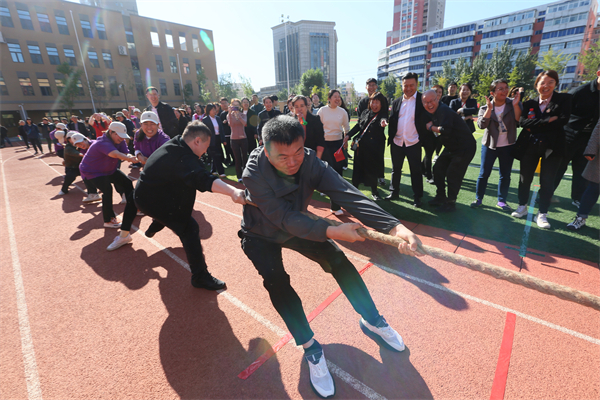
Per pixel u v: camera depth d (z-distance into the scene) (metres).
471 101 6.25
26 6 31.00
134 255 3.69
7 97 30.62
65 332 2.38
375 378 1.84
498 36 73.44
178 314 2.54
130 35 39.16
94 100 36.44
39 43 32.06
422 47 88.50
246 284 2.93
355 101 58.03
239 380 1.87
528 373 1.81
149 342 2.23
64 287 3.04
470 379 1.79
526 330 2.15
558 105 3.50
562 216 4.10
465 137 4.05
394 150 4.74
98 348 2.20
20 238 4.39
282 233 1.73
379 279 2.89
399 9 117.88
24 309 2.71
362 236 1.39
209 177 2.16
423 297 2.58
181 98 44.97
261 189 1.52
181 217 2.69
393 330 2.01
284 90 79.62
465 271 2.94
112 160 4.30
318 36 134.62
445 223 4.07
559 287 1.16
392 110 4.62
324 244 1.81
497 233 3.69
